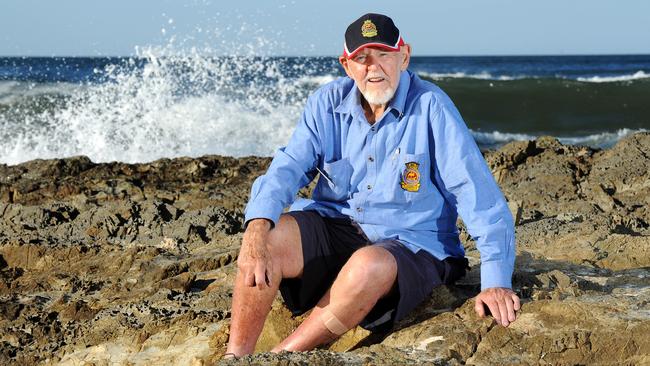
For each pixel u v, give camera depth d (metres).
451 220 2.96
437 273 2.87
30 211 4.93
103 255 4.32
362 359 2.54
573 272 3.45
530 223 4.34
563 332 2.65
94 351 3.17
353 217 2.90
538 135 17.16
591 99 21.53
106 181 5.62
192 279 3.72
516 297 2.78
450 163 2.78
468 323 2.79
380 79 2.71
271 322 3.10
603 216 4.46
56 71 41.09
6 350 3.24
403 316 2.83
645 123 18.62
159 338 3.17
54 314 3.56
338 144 2.91
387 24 2.71
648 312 2.77
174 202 5.28
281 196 2.81
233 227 4.75
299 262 2.80
